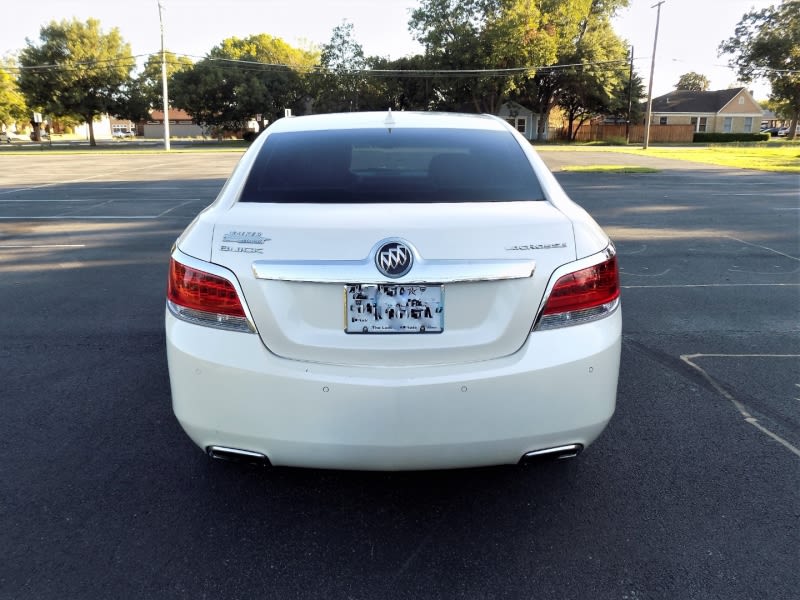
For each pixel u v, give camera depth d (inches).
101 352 178.4
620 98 2331.4
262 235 88.5
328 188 104.5
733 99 2736.2
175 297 92.7
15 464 118.4
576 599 84.8
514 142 122.3
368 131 123.6
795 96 2401.6
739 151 1470.2
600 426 93.1
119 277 270.2
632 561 92.2
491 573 89.9
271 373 86.4
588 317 91.0
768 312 214.8
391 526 100.8
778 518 102.1
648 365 167.6
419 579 88.7
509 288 87.6
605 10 2283.5
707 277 264.4
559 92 2375.7
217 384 88.4
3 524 100.3
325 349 87.1
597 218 422.3
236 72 2450.8
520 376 87.0
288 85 2517.2
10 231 389.7
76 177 802.8
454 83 2215.8
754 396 148.5
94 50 2281.0
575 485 112.3
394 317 86.7
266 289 87.0
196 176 802.8
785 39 2336.4
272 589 86.7
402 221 88.6
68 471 116.1
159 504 106.2
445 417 86.4
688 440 128.0
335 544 96.3
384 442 86.6
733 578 88.4
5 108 2300.7
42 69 2233.0
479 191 104.0
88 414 139.5
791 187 618.8
